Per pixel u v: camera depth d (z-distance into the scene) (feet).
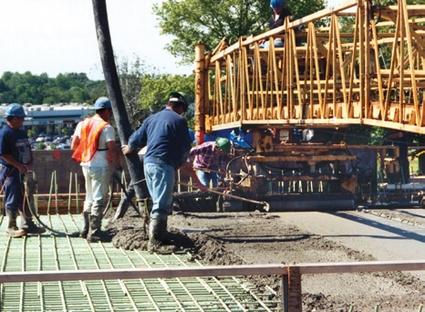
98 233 39.78
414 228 43.68
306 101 44.98
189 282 30.04
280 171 55.31
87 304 26.91
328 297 27.53
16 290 28.84
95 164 39.27
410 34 32.73
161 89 145.48
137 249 37.42
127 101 162.61
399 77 34.45
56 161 74.69
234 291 28.63
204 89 65.16
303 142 58.34
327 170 56.18
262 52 52.11
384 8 34.86
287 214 51.24
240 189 53.83
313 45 42.52
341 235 41.09
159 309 26.17
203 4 140.77
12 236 41.27
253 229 43.04
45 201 53.57
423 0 80.43
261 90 50.93
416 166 84.99
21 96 543.39
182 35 143.74
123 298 27.76
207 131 65.10
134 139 37.81
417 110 32.04
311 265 16.92
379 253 35.40
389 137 63.05
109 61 46.60
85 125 39.75
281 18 54.13
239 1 140.67
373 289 28.89
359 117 37.50
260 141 54.90
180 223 45.80
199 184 49.47
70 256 35.88
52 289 29.01
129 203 45.80
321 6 138.21
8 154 40.57
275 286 28.86
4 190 41.32
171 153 36.60
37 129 260.01
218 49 62.08
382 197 58.59
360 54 36.01
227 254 35.01
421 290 28.73
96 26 46.50
